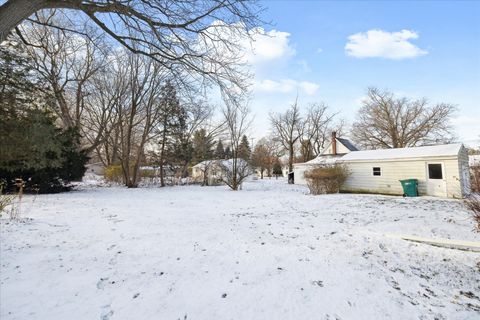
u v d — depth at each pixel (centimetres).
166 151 2402
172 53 455
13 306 288
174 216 809
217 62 460
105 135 2128
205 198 1384
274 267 409
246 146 2280
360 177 1773
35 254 439
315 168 1833
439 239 526
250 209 998
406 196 1483
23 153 1032
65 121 1842
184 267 403
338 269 406
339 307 300
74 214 801
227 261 430
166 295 319
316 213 880
